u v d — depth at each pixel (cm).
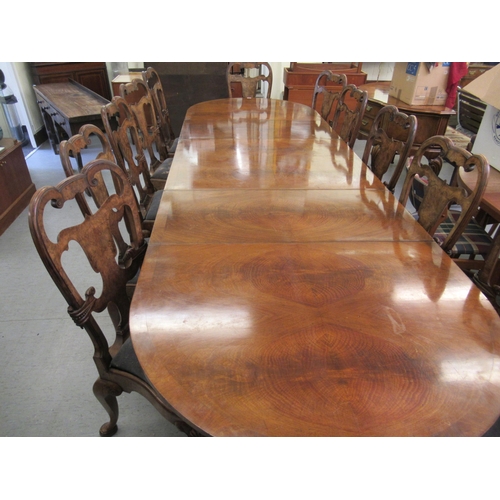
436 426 73
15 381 165
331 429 72
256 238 129
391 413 75
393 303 101
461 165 134
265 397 77
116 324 137
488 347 89
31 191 316
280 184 168
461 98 326
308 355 86
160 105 291
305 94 427
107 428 141
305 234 132
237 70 394
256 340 89
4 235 269
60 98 349
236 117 261
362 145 427
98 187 134
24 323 194
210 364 83
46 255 93
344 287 107
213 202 151
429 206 148
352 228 136
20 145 298
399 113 187
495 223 220
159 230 133
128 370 118
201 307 98
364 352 87
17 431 146
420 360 86
